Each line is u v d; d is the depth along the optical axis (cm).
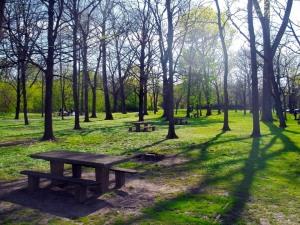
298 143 1638
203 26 3775
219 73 5000
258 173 996
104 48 3800
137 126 2420
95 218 641
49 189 841
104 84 4162
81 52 2483
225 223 607
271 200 740
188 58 4269
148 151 1450
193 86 4909
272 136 1950
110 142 1767
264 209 683
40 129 2758
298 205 709
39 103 7100
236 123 3281
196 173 1009
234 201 731
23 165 1159
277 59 4131
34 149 1520
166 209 684
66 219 638
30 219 640
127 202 734
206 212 663
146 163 1176
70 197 776
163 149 1502
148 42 3741
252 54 1936
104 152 1431
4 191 832
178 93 6800
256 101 1945
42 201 749
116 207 702
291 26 2147
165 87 3747
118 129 2589
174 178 950
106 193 794
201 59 4294
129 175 993
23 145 1658
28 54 1800
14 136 2133
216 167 1089
